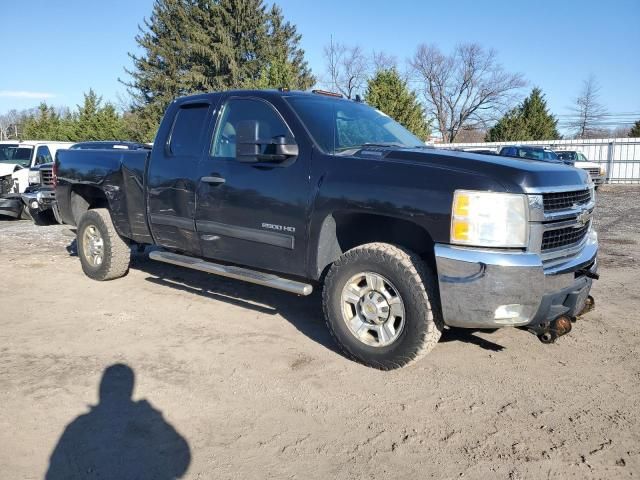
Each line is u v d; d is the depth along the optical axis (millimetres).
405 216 3605
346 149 4305
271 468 2793
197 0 37969
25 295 5895
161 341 4520
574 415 3332
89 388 3650
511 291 3340
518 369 3975
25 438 3045
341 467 2807
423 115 24719
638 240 10016
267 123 4551
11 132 84438
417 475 2744
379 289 3811
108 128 43344
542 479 2713
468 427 3188
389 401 3486
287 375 3859
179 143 5191
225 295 5844
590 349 4375
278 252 4367
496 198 3363
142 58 40344
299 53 40438
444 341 4488
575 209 3781
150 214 5441
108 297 5805
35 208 11445
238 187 4539
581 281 3836
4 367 3979
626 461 2863
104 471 2756
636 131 49406
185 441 3031
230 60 36406
